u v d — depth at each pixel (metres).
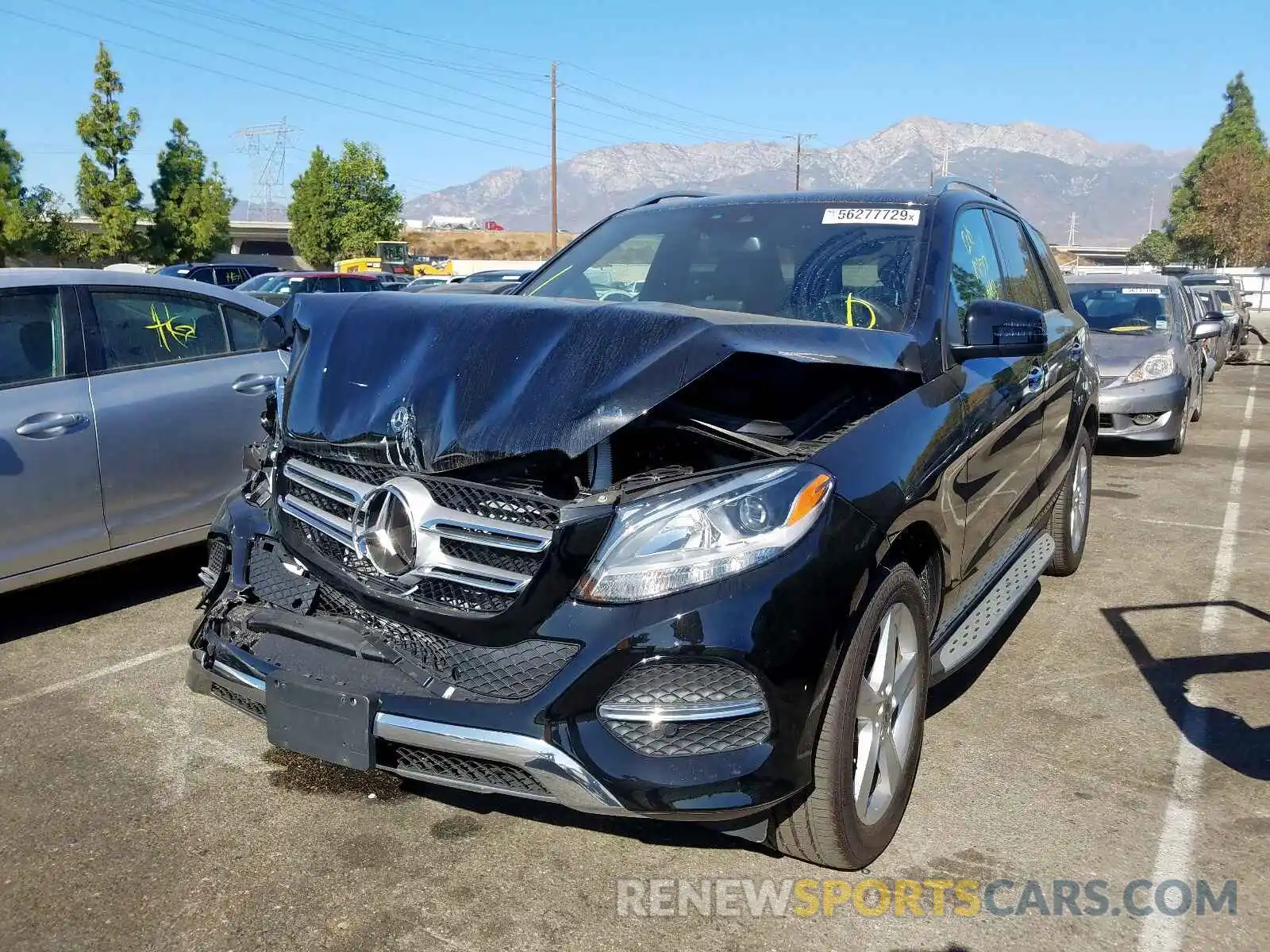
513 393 2.72
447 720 2.59
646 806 2.49
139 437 5.06
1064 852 3.05
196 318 5.51
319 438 3.00
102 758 3.64
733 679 2.51
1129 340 10.42
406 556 2.74
